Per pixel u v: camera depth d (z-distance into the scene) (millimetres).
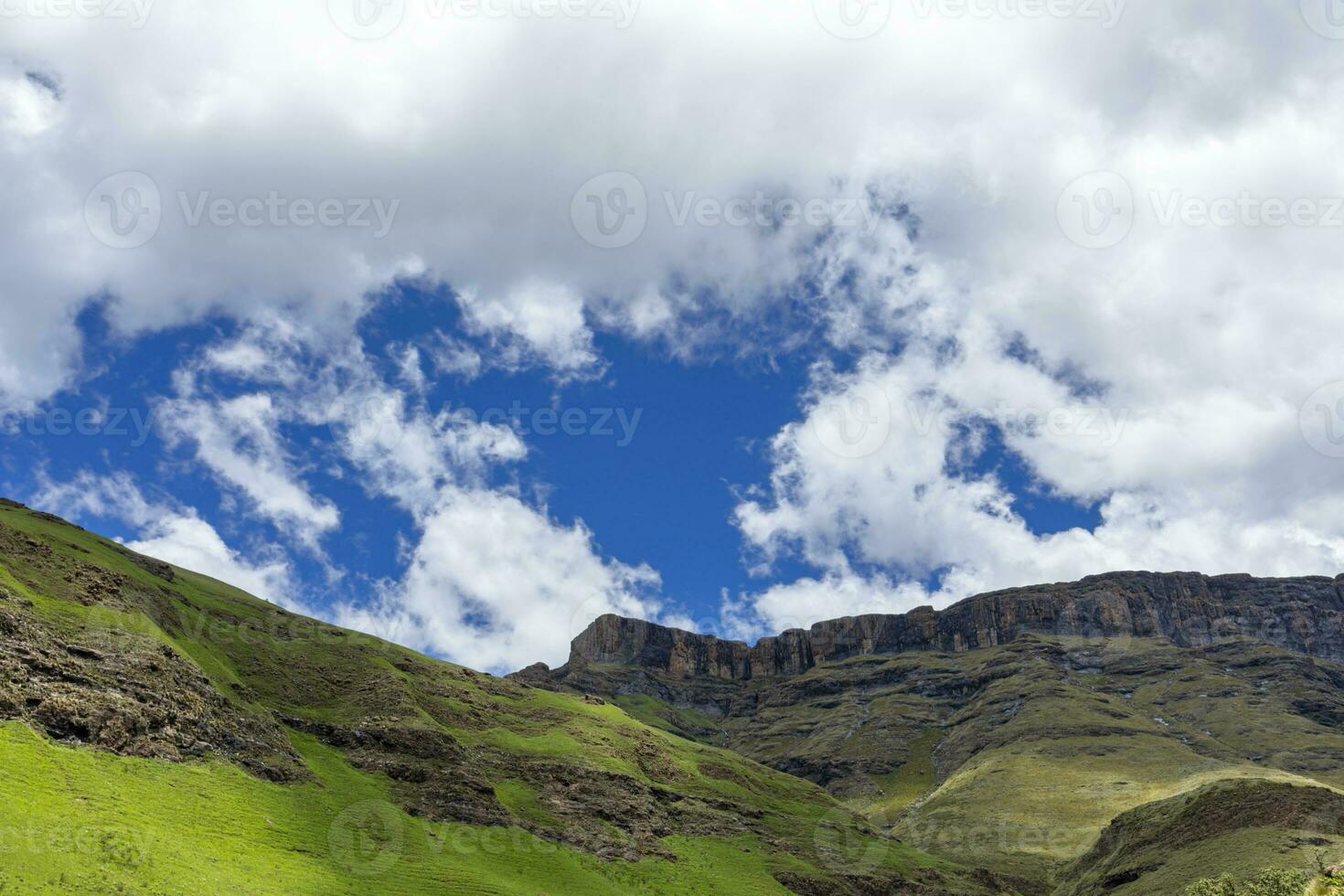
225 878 95500
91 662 121188
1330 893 99812
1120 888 179875
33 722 105000
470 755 184125
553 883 139375
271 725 146500
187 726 124500
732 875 172500
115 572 154625
